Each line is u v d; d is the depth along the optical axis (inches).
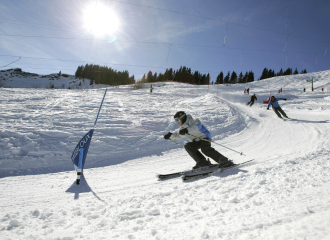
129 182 129.6
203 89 1331.2
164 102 545.6
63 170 153.7
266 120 374.3
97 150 184.7
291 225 58.6
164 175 133.7
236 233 58.6
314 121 335.6
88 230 70.4
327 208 66.8
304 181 97.8
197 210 80.4
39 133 192.7
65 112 315.6
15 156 156.3
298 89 1535.4
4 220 80.0
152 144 211.2
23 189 119.0
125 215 80.1
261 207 75.7
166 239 60.1
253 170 122.8
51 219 80.5
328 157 140.6
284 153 173.8
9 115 261.9
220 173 131.6
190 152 142.6
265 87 1712.6
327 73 2134.6
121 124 259.1
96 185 125.5
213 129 283.1
